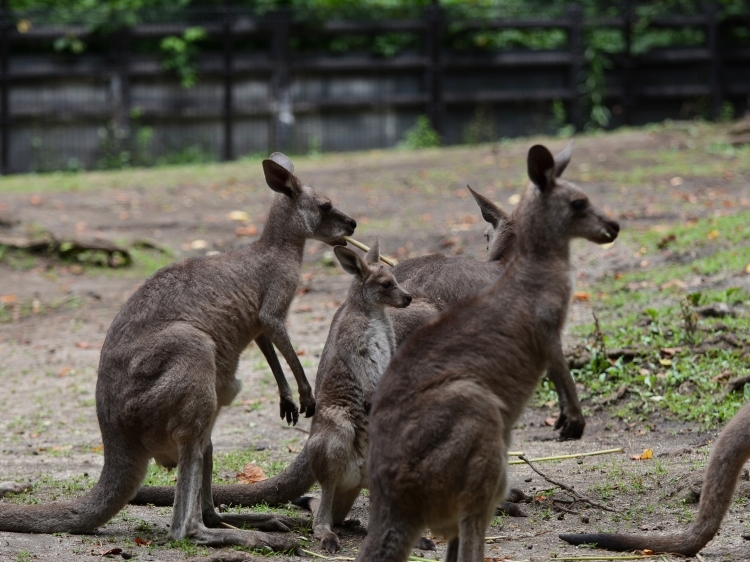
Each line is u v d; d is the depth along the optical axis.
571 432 6.79
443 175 24.69
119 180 26.53
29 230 20.25
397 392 6.38
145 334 7.89
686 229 16.98
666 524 8.01
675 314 12.98
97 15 30.53
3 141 29.61
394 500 6.23
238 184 25.34
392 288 8.08
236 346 8.27
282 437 11.38
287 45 30.94
